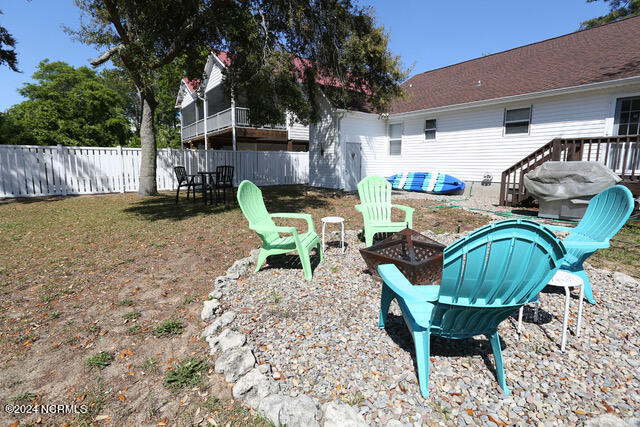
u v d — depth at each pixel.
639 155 8.09
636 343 2.36
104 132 28.17
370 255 3.19
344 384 1.94
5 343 2.38
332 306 2.98
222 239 5.38
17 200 9.73
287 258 4.46
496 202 9.57
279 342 2.38
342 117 12.52
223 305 3.01
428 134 12.84
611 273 3.74
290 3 7.80
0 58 10.59
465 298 1.69
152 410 1.79
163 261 4.31
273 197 10.96
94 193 11.49
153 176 10.91
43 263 4.16
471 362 2.15
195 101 22.58
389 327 2.61
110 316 2.82
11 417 1.73
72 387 1.96
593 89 8.34
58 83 31.05
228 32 9.23
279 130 19.48
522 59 12.60
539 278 1.66
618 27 11.23
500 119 10.58
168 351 2.33
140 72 8.07
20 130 20.59
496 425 1.64
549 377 2.00
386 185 5.32
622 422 1.58
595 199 2.96
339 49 8.84
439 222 6.18
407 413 1.71
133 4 7.48
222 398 1.88
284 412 1.68
